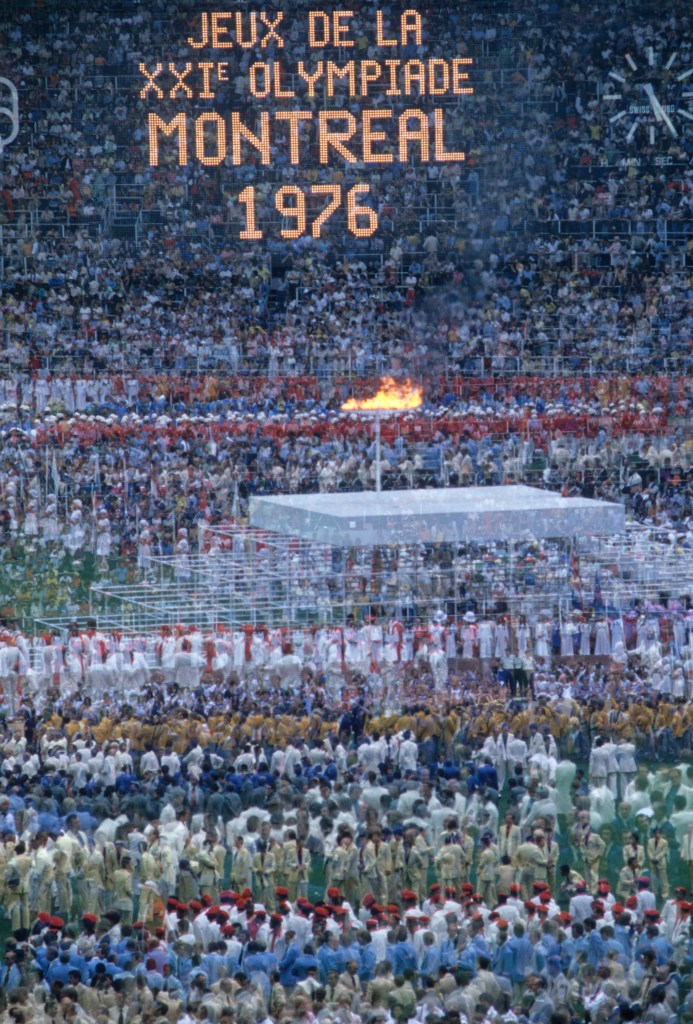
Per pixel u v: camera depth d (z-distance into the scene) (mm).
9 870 63500
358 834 67375
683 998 49406
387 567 95188
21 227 140625
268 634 89938
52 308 135500
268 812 66812
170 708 81688
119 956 53625
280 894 57781
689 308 141375
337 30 126375
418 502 99250
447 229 143500
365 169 141375
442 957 54312
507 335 137625
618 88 145875
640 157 146750
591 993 51156
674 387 130875
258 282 140625
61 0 142375
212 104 134000
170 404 126688
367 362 134625
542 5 144750
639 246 145250
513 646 92500
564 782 73312
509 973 53969
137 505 115000
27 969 52094
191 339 133750
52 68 143000
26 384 126062
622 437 124062
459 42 143250
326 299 139750
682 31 148250
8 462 116312
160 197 141875
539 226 145000
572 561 97312
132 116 142625
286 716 79750
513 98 144625
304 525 97375
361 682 88000
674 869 69812
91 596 102688
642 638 93688
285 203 139125
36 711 82500
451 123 143500
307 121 138375
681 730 83062
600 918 56688
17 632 89062
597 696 85188
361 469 119125
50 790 68625
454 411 127125
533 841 65375
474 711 81688
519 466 122125
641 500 120000
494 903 64688
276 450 119812
